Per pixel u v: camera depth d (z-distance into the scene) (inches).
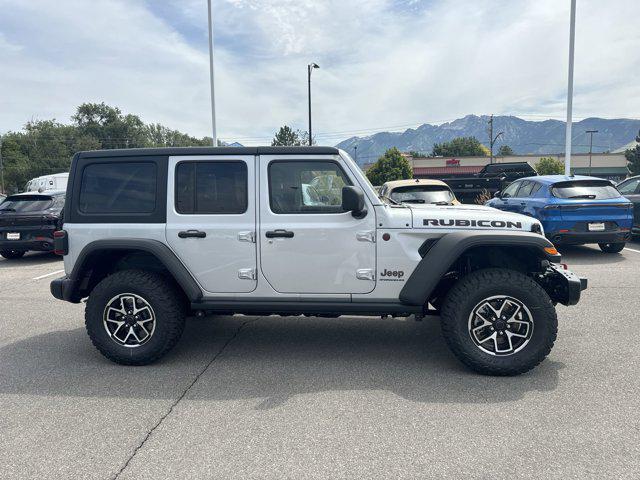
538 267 163.3
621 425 117.0
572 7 634.2
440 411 126.3
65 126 3267.7
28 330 207.0
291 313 161.9
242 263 159.2
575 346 173.3
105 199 164.2
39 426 121.4
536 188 358.6
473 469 100.0
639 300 234.4
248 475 99.0
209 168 160.4
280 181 158.6
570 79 650.2
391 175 1497.3
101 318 160.9
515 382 144.4
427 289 148.9
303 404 131.9
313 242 155.6
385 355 170.4
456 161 2400.3
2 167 2775.6
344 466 101.7
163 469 101.7
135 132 3526.1
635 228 398.3
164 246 160.1
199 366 162.1
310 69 1018.7
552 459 103.1
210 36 703.7
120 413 128.0
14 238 386.9
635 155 1846.7
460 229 152.7
